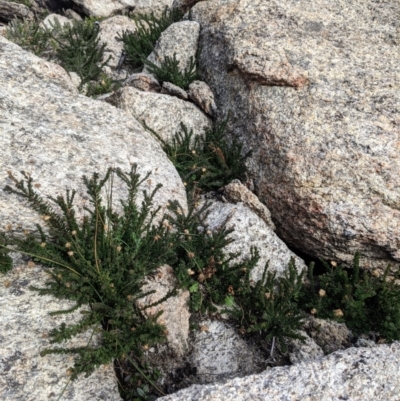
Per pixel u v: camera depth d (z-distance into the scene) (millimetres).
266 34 1188
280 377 622
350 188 889
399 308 813
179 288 792
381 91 1004
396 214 865
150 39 1538
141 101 1141
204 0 1508
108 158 915
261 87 1088
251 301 822
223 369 757
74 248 735
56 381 640
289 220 967
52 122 938
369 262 924
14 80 995
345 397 592
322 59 1098
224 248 886
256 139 1049
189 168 1075
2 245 714
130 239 801
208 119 1231
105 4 1847
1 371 632
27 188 781
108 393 655
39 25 1688
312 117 977
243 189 1005
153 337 684
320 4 1295
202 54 1359
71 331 660
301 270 922
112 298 726
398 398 598
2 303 712
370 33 1194
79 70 1391
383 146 903
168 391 716
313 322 846
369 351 661
